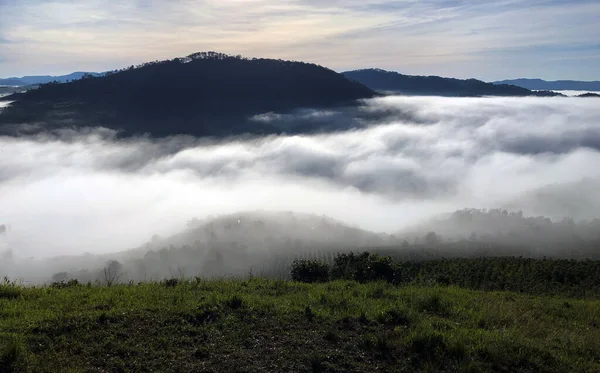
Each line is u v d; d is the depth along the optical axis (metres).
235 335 5.49
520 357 5.23
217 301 6.59
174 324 5.73
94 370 4.56
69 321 5.62
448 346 5.26
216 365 4.80
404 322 6.23
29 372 4.43
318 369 4.80
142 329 5.55
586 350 5.80
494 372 4.91
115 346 5.07
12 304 6.55
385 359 5.10
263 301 6.81
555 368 5.13
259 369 4.75
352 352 5.22
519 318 7.02
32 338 5.11
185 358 4.92
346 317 6.20
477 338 5.65
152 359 4.87
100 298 6.92
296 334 5.66
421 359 5.08
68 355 4.85
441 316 6.84
